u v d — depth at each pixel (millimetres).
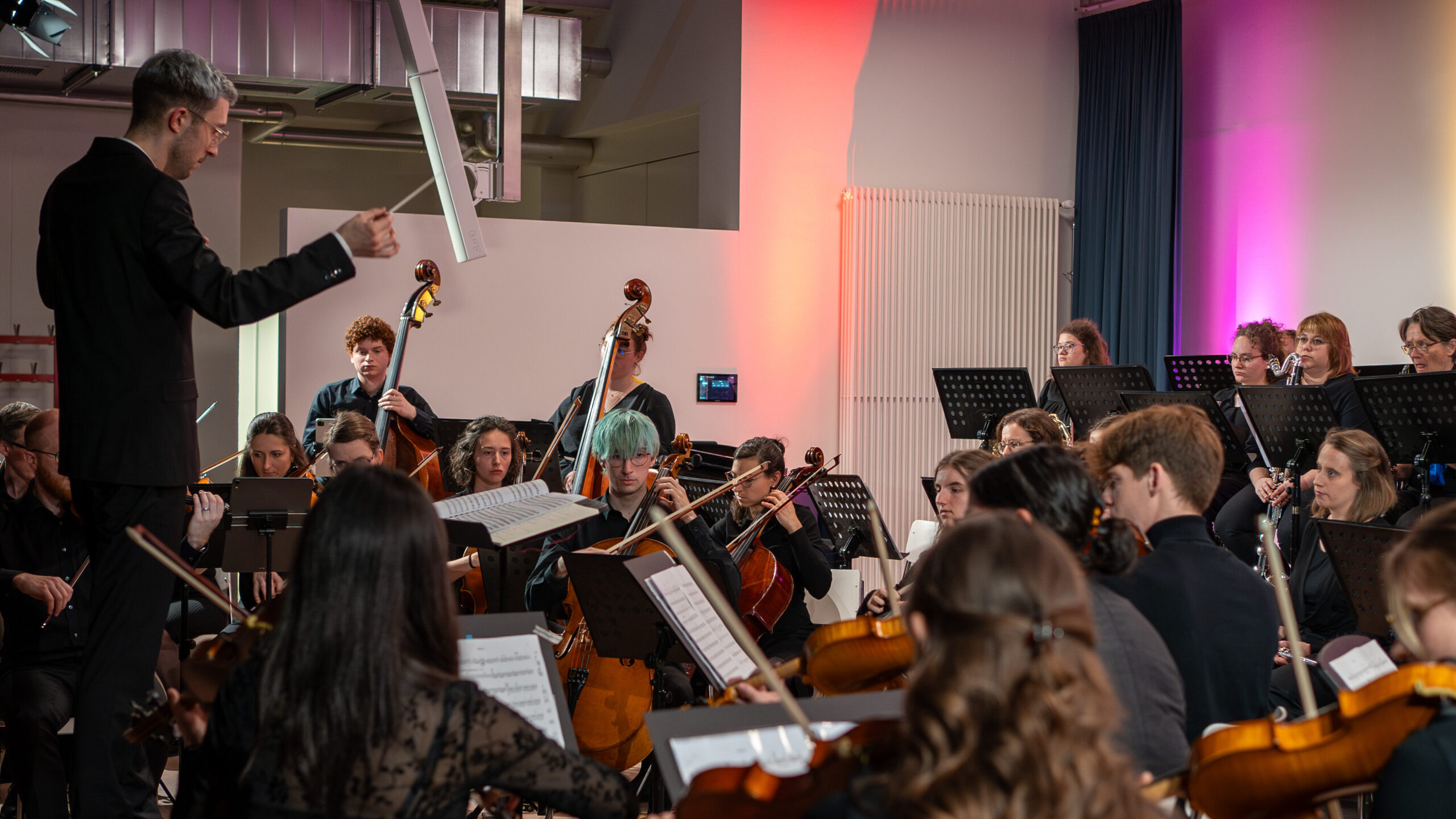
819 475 4137
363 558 1495
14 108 6891
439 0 7816
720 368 7316
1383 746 1470
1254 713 2076
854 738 1271
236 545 3389
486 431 4164
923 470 7746
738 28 7309
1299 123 7176
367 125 9430
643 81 8148
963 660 1130
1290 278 7230
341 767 1455
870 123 7668
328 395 5824
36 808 3199
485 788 1828
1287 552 4664
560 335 6934
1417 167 6512
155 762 3424
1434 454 4266
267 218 9516
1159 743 1734
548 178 9773
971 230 7828
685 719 1640
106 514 2412
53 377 6926
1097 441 2820
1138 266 7785
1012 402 5895
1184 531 2154
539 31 7016
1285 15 7266
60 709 3285
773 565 3947
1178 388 6039
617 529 3828
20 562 3486
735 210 7359
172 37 6105
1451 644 1640
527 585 3797
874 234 7559
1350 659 2098
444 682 1536
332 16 6473
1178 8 7551
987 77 7992
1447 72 6367
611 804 1628
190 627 4125
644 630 3184
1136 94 7801
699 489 4449
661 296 7164
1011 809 1068
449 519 2604
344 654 1467
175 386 2428
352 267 2402
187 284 2307
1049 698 1104
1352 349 6859
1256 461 5246
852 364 7527
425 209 10047
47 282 2459
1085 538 1812
